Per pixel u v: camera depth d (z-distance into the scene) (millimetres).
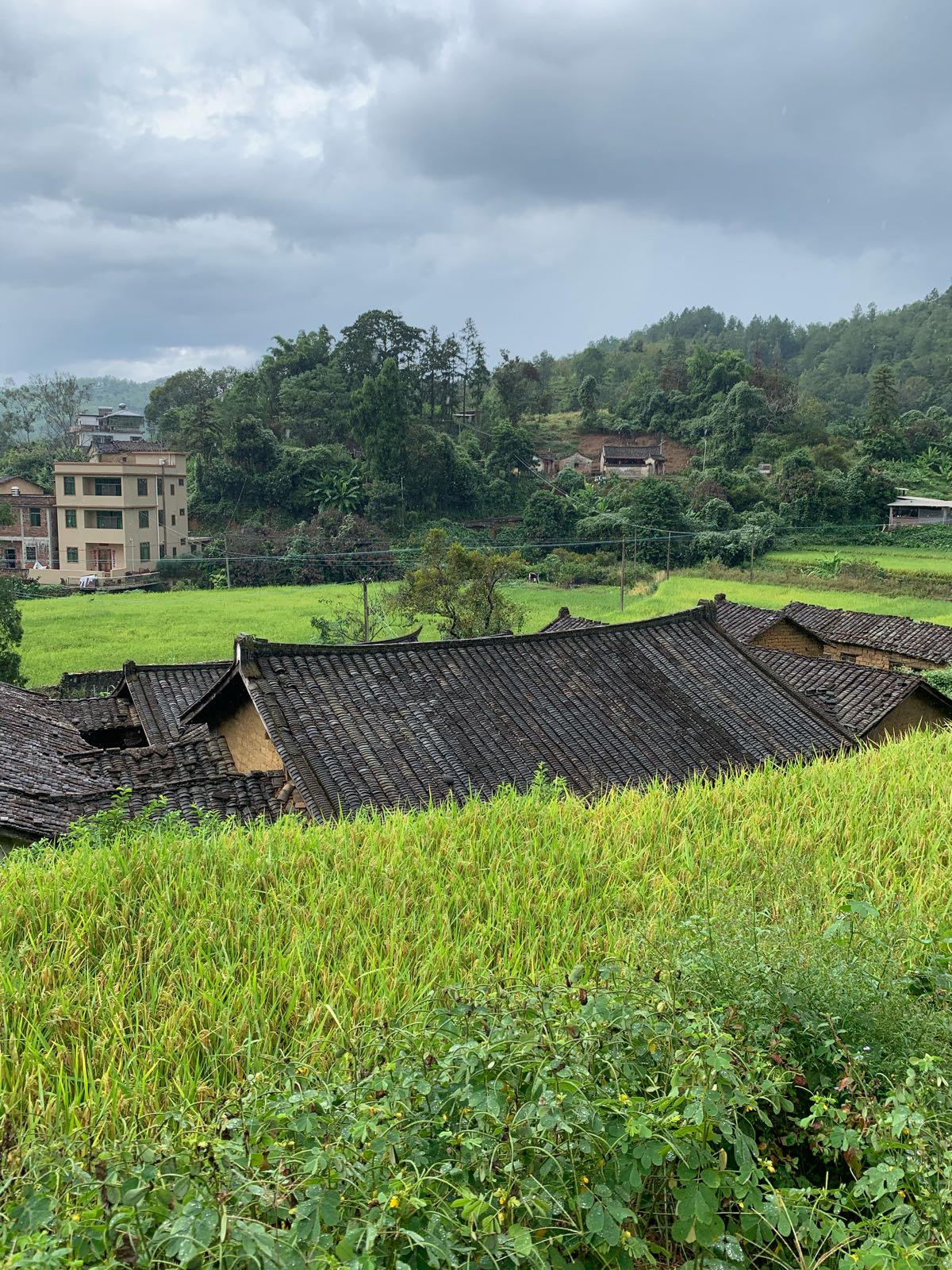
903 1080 3676
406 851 7047
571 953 5301
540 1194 3008
